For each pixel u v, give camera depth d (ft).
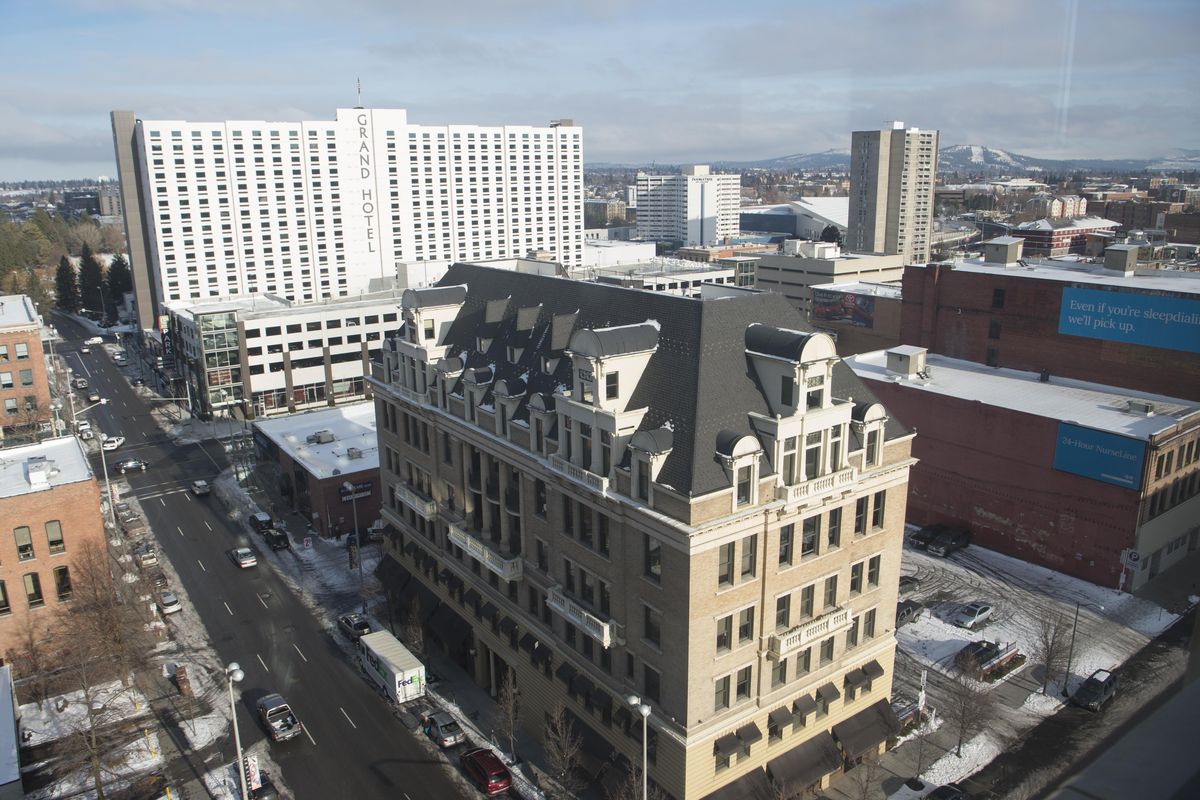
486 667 202.90
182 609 243.40
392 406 233.76
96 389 514.27
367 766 175.73
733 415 145.28
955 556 259.39
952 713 178.40
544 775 171.12
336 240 616.39
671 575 139.03
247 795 162.30
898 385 283.79
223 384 431.43
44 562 209.67
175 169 543.39
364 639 208.23
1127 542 226.58
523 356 190.08
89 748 165.68
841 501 155.63
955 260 329.93
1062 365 283.79
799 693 156.56
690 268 593.83
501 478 183.52
